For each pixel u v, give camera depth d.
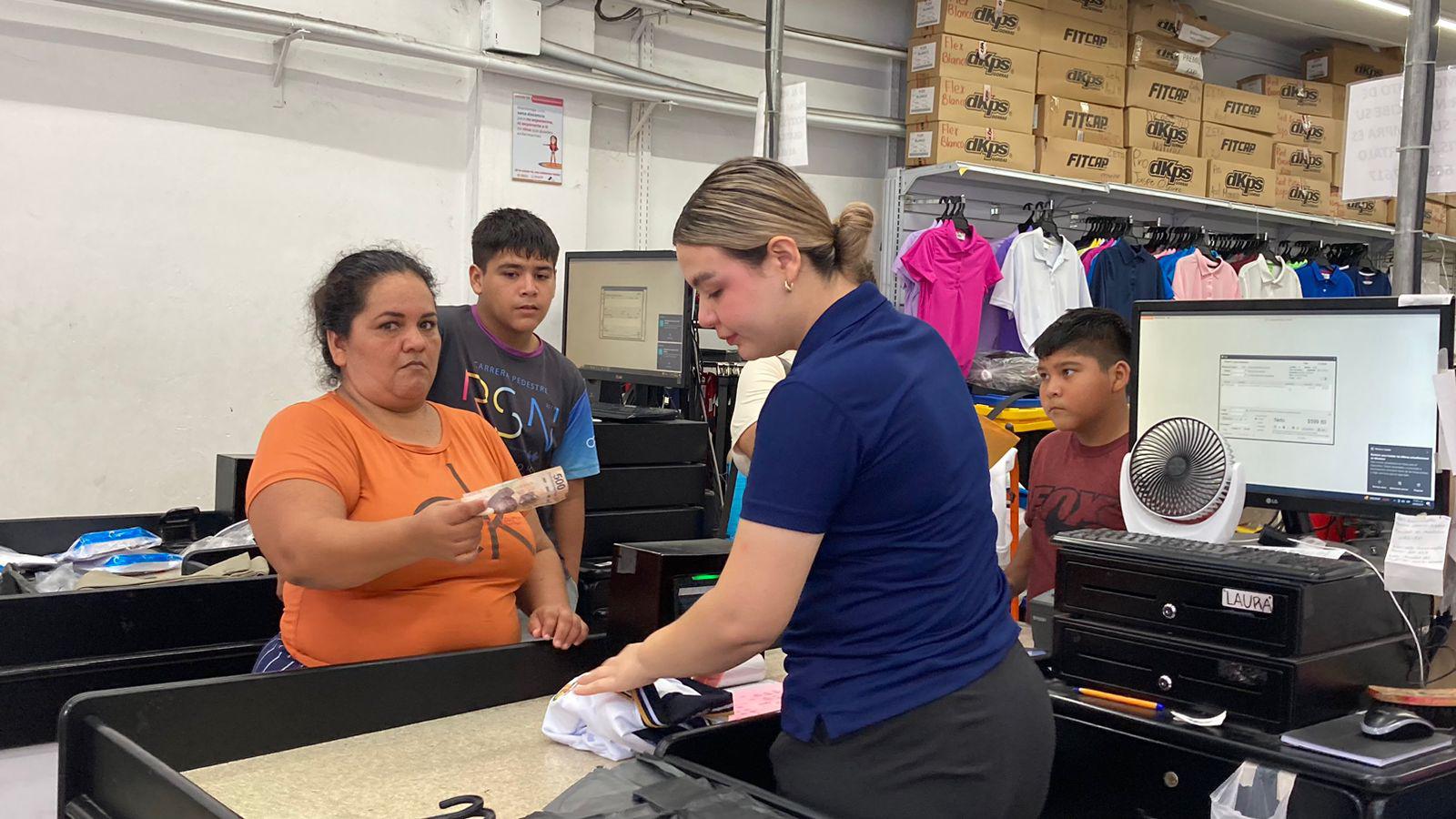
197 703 1.20
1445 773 1.15
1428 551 1.32
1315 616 1.24
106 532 2.26
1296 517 1.82
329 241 3.71
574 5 4.18
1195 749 1.27
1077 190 5.20
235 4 3.31
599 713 1.24
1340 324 1.70
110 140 3.27
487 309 2.21
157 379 3.40
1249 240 5.75
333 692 1.31
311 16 3.56
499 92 3.98
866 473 1.02
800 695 1.09
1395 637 1.38
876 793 1.04
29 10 3.11
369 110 3.77
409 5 3.78
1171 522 1.54
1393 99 2.05
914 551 1.04
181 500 3.47
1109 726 1.36
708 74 4.68
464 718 1.41
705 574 1.58
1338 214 6.19
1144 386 1.94
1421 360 1.61
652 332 3.50
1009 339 4.86
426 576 1.55
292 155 3.61
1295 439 1.74
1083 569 1.45
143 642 1.88
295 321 3.66
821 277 1.09
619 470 2.48
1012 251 4.73
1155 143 5.30
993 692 1.06
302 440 1.51
